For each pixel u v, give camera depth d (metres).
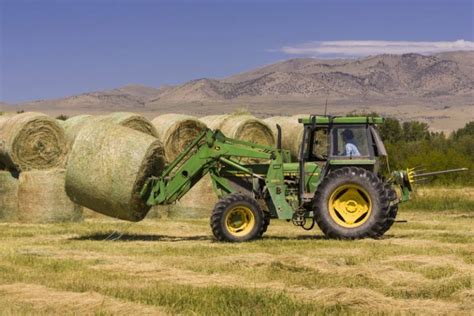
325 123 17.38
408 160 35.28
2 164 21.83
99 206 17.53
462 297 10.62
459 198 26.94
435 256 14.02
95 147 17.20
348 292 10.66
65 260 13.96
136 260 13.95
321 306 10.09
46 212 20.75
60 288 11.38
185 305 10.12
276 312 9.73
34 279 12.05
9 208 21.12
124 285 11.49
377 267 12.70
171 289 11.10
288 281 11.85
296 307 9.98
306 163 17.50
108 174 17.05
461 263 13.23
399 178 17.52
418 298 10.73
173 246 15.98
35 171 21.09
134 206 17.41
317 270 12.56
